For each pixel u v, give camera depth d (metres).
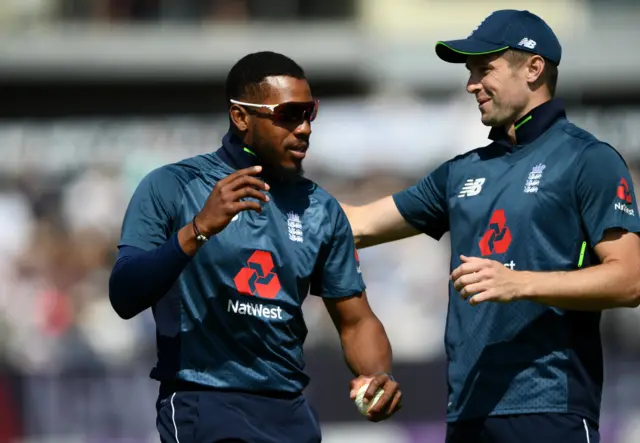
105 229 49.00
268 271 17.09
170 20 64.56
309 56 63.53
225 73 64.38
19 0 64.12
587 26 64.00
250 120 17.33
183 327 16.94
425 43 63.59
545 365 17.33
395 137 50.91
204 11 64.62
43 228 48.91
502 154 18.28
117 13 64.50
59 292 45.84
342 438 36.31
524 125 17.98
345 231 18.03
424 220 19.38
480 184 18.25
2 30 63.84
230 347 16.94
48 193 50.78
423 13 64.12
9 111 64.88
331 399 36.59
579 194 17.38
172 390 17.08
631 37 63.38
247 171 15.88
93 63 63.91
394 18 64.12
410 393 36.31
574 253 17.41
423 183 19.30
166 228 17.03
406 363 36.41
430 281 46.12
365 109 51.84
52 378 37.12
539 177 17.66
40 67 63.88
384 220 19.56
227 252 16.91
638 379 36.81
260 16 64.62
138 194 17.12
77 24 64.31
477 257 17.16
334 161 50.38
